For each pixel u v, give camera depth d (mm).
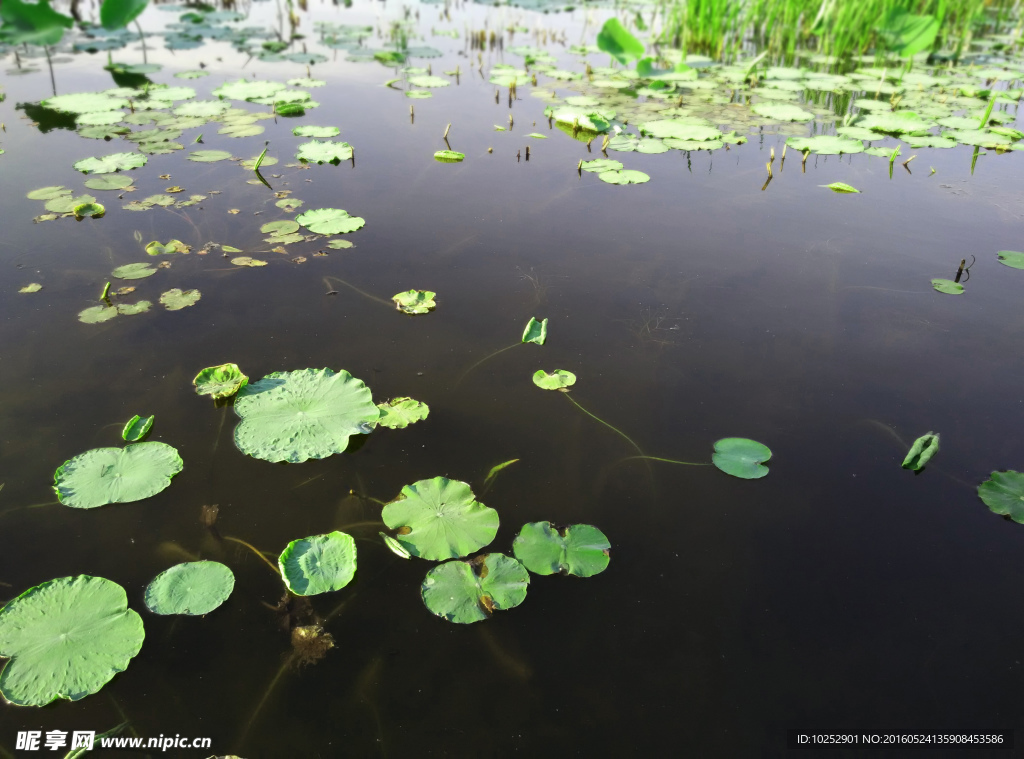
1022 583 1922
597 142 5102
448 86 6324
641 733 1565
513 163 4574
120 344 2646
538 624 1782
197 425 2293
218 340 2695
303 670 1649
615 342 2814
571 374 2607
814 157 5000
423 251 3410
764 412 2488
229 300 2947
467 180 4258
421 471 2191
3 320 2738
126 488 2031
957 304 3158
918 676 1692
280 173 4203
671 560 1954
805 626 1800
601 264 3379
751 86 6777
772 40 8578
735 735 1562
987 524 2088
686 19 8289
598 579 1897
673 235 3707
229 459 2184
